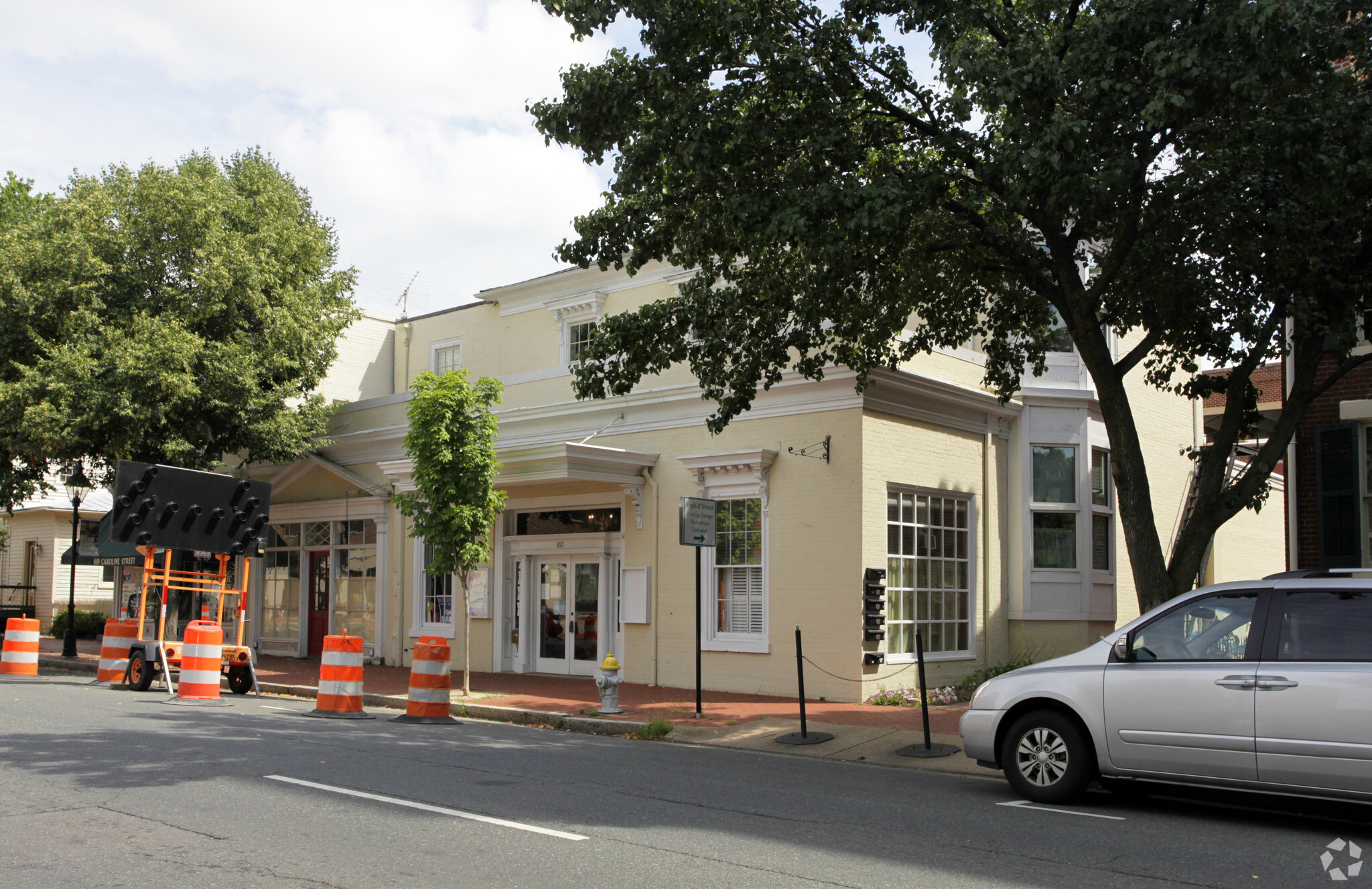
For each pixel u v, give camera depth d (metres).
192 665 15.18
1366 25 10.60
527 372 20.55
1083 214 11.13
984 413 18.23
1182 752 7.86
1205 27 9.84
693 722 13.42
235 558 18.59
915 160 13.30
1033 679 8.64
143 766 9.19
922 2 11.05
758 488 16.64
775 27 11.49
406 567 21.61
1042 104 10.73
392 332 28.56
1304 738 7.39
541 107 12.43
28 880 5.71
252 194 24.00
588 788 8.73
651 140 11.99
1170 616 8.30
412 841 6.64
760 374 14.90
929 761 10.94
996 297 16.38
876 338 14.08
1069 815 8.01
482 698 15.62
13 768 9.03
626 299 21.61
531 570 19.78
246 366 20.22
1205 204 11.75
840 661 15.43
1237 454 22.73
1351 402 13.72
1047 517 18.77
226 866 6.00
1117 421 11.61
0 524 32.19
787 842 6.87
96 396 18.47
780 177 12.12
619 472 17.66
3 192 29.12
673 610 17.39
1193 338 12.99
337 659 14.05
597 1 11.62
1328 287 11.20
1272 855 6.73
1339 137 10.57
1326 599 7.71
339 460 23.28
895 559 16.28
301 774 8.91
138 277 20.52
